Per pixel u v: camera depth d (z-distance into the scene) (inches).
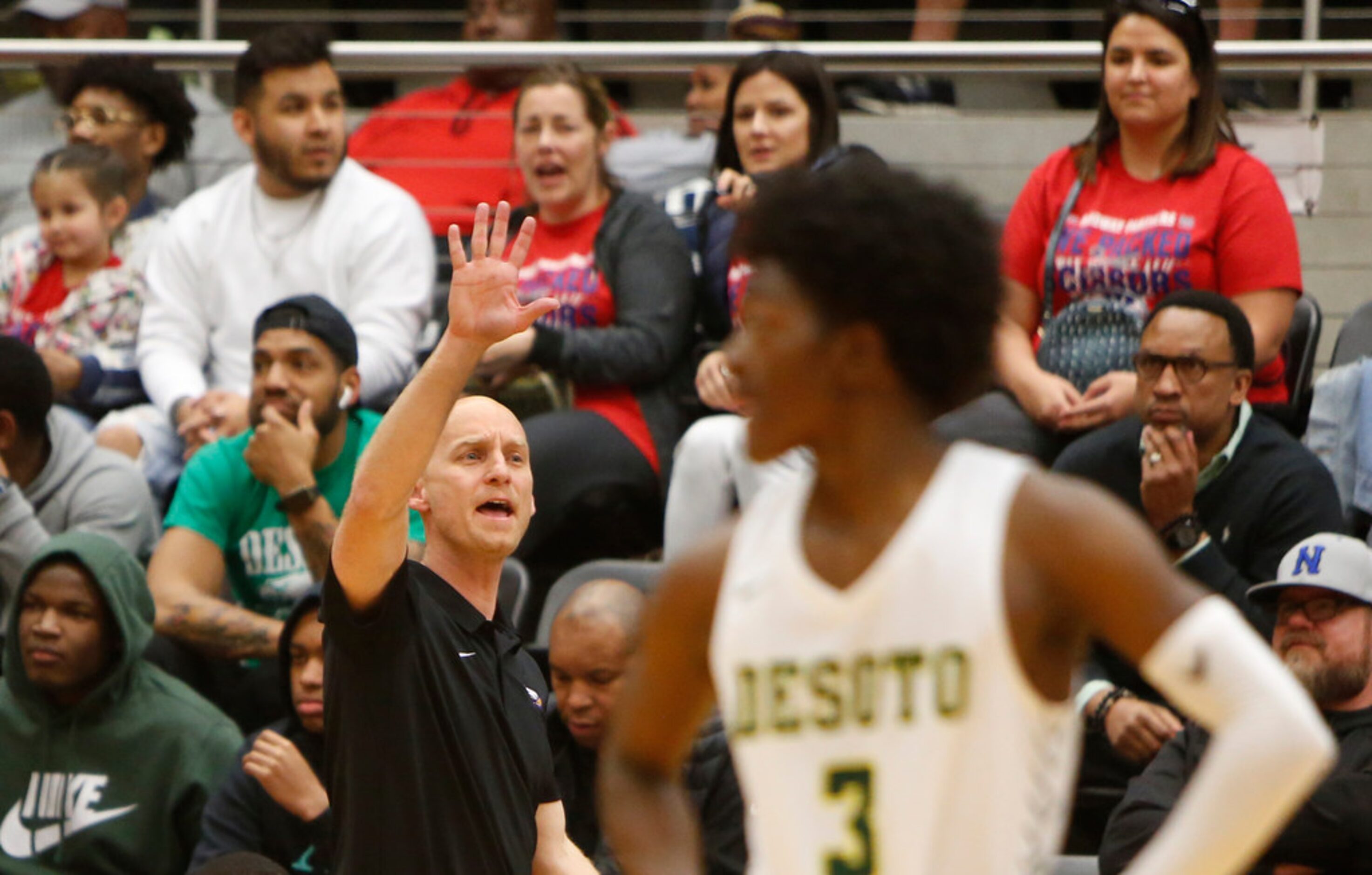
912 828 140.2
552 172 504.4
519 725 286.0
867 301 142.6
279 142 530.0
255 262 534.0
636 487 478.6
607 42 804.0
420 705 269.6
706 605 150.6
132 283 553.3
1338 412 458.0
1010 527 140.6
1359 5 692.7
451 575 294.4
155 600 452.8
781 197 146.9
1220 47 529.3
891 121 596.4
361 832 268.2
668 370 493.7
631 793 157.5
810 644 142.9
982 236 146.9
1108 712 387.5
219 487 465.7
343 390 466.0
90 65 569.0
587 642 370.3
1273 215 464.8
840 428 144.8
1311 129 538.6
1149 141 475.5
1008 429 453.4
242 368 534.0
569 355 478.6
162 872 416.2
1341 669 353.4
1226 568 394.6
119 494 483.2
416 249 536.1
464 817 271.1
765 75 504.4
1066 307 475.8
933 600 139.7
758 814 146.0
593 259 502.3
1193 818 132.2
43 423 475.5
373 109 684.7
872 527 144.0
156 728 421.1
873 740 141.1
